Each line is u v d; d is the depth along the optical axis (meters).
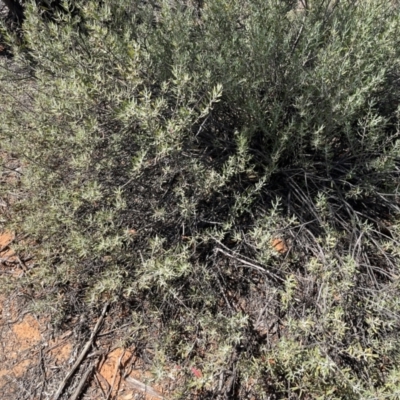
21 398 1.94
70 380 1.96
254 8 2.32
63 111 1.92
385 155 1.97
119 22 2.36
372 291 1.73
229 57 2.13
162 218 1.96
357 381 1.53
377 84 2.08
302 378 1.57
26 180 2.21
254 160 2.32
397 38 2.18
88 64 2.13
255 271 2.08
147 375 1.91
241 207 2.00
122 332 2.08
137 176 1.91
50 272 2.17
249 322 1.94
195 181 2.01
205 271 1.92
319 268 1.85
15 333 2.17
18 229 2.41
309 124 2.12
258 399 1.73
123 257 1.98
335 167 2.23
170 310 2.03
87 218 2.08
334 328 1.66
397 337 1.70
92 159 1.98
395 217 2.13
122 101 1.87
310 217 2.18
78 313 2.19
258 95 2.21
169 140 1.73
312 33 2.08
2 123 2.42
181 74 1.95
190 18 2.41
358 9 2.28
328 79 2.04
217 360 1.72
